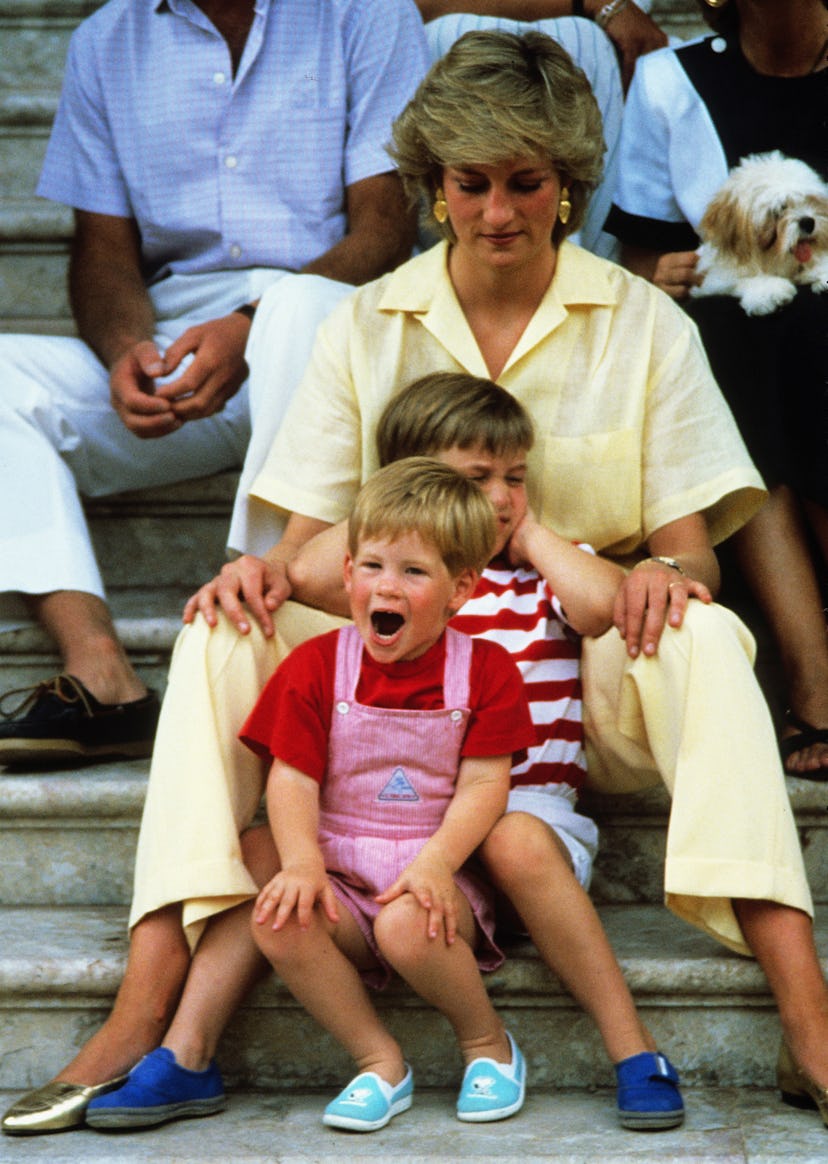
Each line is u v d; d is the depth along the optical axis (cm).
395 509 823
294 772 834
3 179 1471
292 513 993
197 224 1237
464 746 846
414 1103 852
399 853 840
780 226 1065
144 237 1262
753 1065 879
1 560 1082
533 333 959
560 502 970
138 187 1243
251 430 1188
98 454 1208
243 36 1230
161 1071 812
